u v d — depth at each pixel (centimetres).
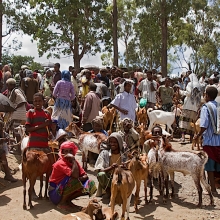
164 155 730
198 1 4038
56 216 639
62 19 3253
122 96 913
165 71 3394
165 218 647
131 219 638
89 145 860
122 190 578
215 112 764
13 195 743
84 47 3450
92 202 582
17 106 983
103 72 1401
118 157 700
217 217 661
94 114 1035
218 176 812
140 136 838
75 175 660
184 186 841
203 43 4947
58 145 767
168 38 4359
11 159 966
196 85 1220
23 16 3334
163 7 3328
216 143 768
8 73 1353
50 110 1144
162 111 1265
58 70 1419
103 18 3397
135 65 5678
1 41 3105
